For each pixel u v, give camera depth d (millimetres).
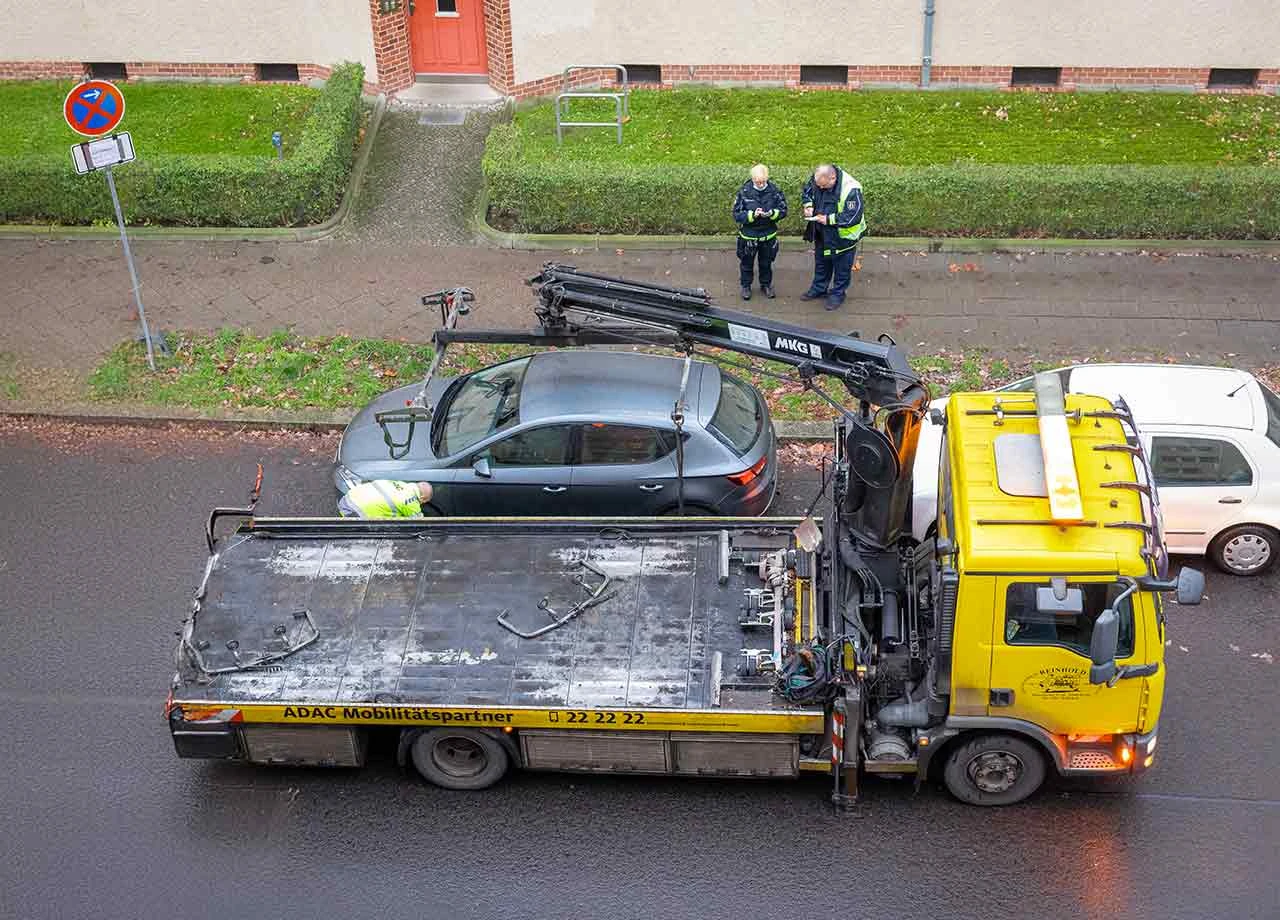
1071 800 9453
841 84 19094
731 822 9422
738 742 9141
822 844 9211
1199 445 11016
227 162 16672
